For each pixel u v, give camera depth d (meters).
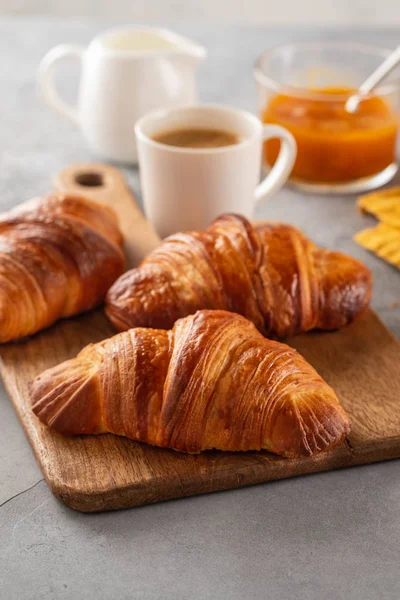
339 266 0.76
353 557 0.63
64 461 0.66
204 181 0.81
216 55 1.15
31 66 1.14
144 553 0.63
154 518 0.65
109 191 0.90
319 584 0.62
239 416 0.66
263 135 0.83
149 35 0.96
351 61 0.97
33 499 0.66
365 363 0.73
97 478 0.65
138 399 0.67
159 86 0.93
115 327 0.75
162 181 0.82
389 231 0.86
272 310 0.73
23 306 0.74
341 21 1.63
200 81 1.10
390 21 1.61
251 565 0.63
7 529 0.64
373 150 0.90
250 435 0.66
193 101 0.96
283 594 0.61
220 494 0.66
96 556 0.63
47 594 0.61
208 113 0.85
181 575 0.62
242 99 1.07
